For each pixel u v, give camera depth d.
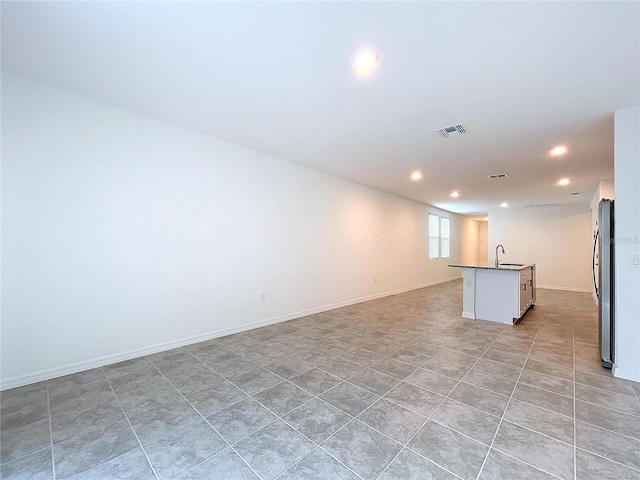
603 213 2.78
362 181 5.69
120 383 2.41
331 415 1.95
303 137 3.53
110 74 2.30
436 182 5.66
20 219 2.37
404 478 1.42
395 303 5.82
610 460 1.53
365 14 1.63
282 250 4.40
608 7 1.55
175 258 3.27
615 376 2.53
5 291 2.31
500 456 1.56
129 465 1.51
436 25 1.70
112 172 2.84
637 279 2.50
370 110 2.81
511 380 2.46
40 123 2.45
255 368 2.71
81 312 2.66
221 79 2.34
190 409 2.03
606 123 2.99
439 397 2.18
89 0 1.56
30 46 1.96
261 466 1.50
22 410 2.01
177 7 1.60
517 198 7.18
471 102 2.62
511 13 1.60
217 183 3.63
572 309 5.29
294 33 1.80
